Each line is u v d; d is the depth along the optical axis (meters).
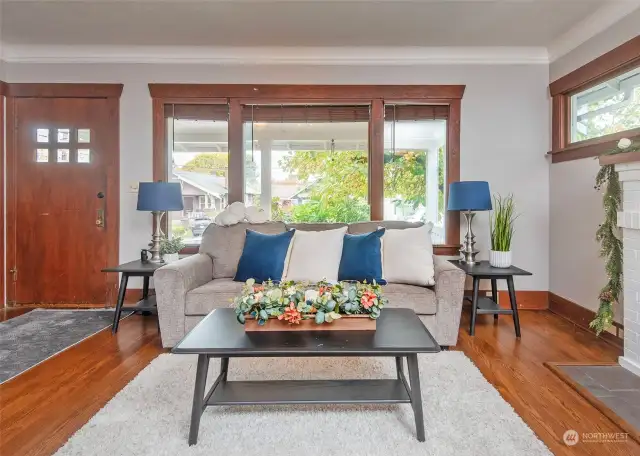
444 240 3.66
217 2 2.75
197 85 3.56
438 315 2.50
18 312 3.37
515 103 3.55
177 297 2.49
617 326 2.62
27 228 3.58
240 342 1.52
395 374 2.09
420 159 3.68
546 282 3.55
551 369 2.19
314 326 1.67
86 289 3.60
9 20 3.01
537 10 2.82
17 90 3.53
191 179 3.69
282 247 2.82
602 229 2.47
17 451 1.44
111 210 3.58
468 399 1.81
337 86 3.55
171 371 2.13
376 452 1.43
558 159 3.38
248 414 1.68
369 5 2.78
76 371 2.17
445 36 3.26
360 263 2.66
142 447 1.45
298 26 3.10
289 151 3.76
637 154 2.05
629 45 2.58
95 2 2.75
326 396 1.61
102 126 3.56
